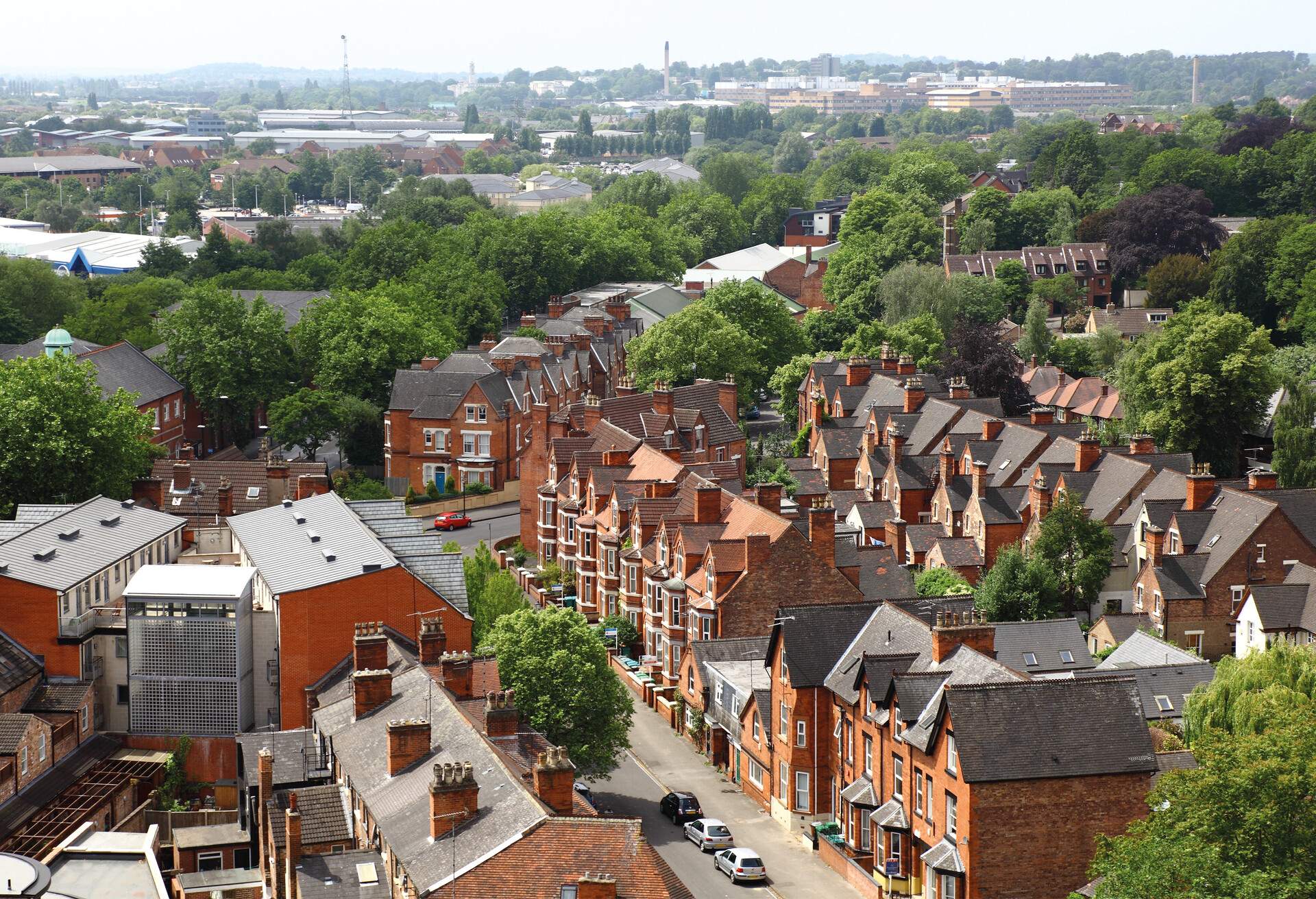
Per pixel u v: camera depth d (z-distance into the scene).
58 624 109.50
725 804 109.75
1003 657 111.75
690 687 122.88
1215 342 184.00
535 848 68.44
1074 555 139.75
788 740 105.38
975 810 82.38
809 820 104.44
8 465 146.25
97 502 131.25
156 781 106.44
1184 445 184.38
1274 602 131.25
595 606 149.75
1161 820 78.00
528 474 168.00
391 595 109.19
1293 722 87.44
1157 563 138.12
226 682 109.12
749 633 123.25
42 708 107.19
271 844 85.06
